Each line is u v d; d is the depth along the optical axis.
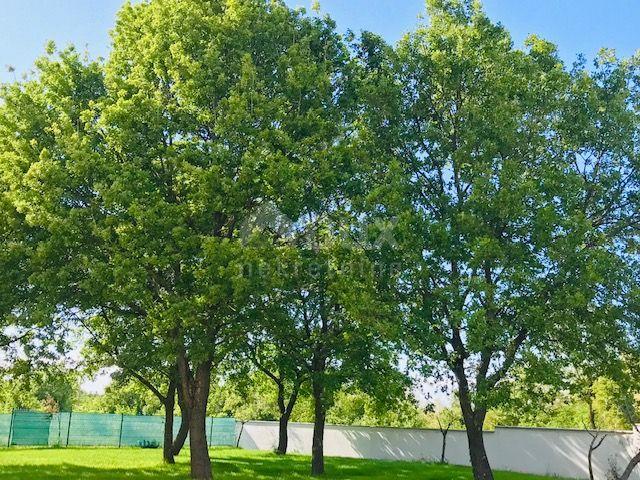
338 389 23.45
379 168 22.20
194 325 18.06
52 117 21.17
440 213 21.39
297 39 22.53
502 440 32.38
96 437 39.50
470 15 23.47
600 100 21.75
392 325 18.67
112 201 17.75
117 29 22.89
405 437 37.75
